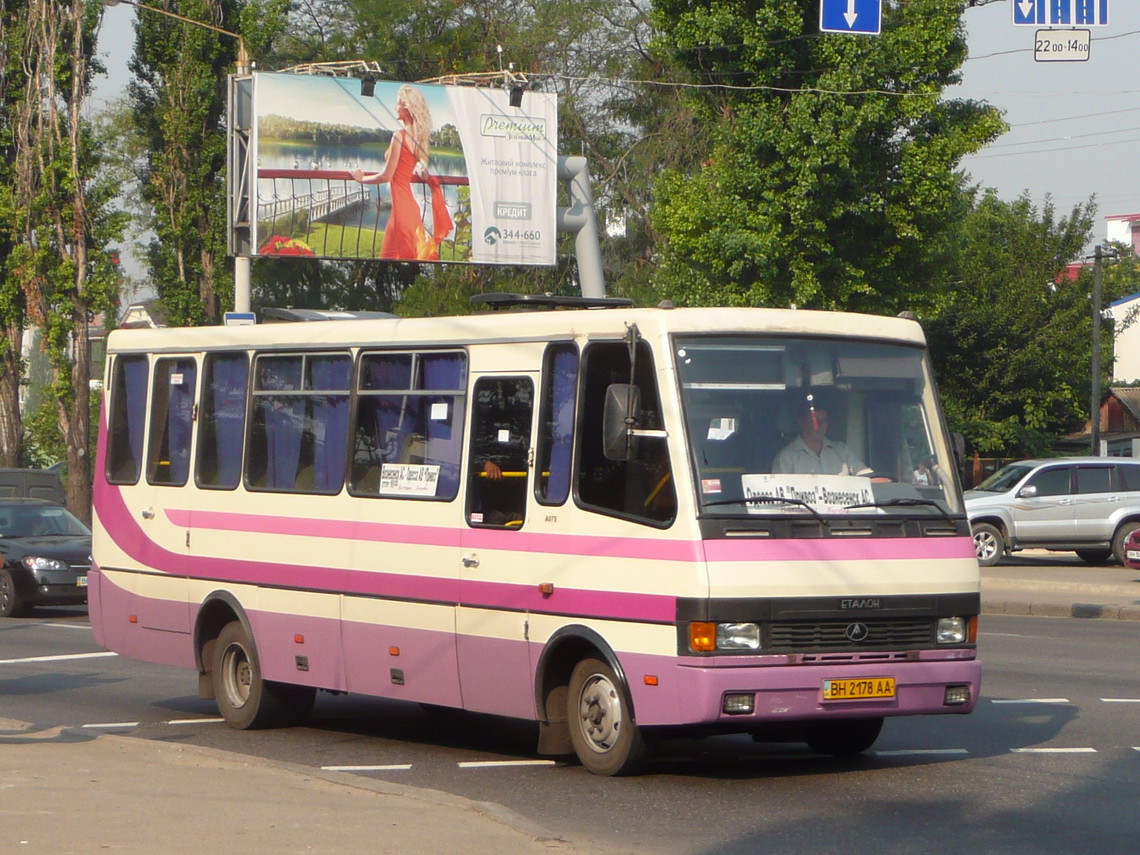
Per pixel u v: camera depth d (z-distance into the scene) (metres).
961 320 54.75
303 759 12.66
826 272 35.62
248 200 37.78
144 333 15.88
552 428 11.51
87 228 47.25
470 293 51.62
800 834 9.45
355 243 38.84
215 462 14.74
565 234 52.25
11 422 49.34
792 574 10.51
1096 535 34.06
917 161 34.66
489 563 11.81
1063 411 56.06
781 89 35.03
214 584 14.58
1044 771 11.59
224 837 8.64
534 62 56.72
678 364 10.80
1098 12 22.39
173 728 14.56
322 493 13.46
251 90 37.94
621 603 10.77
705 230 36.03
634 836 9.41
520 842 8.60
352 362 13.40
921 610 10.95
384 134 39.22
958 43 35.38
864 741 12.16
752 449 10.80
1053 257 56.66
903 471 11.34
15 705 16.19
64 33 46.84
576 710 11.35
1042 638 21.50
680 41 36.00
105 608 15.98
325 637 13.32
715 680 10.26
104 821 9.09
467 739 13.78
